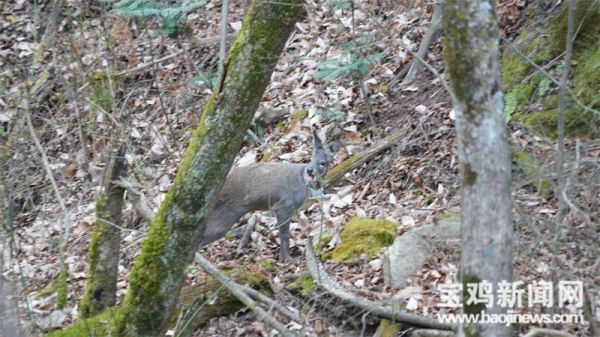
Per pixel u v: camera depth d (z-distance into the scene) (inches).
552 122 526.0
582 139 513.0
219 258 516.4
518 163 427.8
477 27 237.3
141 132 639.8
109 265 443.5
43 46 518.9
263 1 344.8
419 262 450.0
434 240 455.2
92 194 595.2
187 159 359.6
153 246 363.6
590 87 534.0
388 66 642.2
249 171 491.8
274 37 347.6
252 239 525.3
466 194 243.1
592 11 569.6
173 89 668.7
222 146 356.2
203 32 716.7
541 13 604.7
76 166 597.0
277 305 408.2
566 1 587.5
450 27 240.4
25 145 526.6
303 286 443.2
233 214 487.8
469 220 243.0
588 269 368.8
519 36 604.1
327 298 427.8
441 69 618.5
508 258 242.5
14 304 383.2
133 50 669.9
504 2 637.9
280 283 453.7
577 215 390.6
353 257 476.4
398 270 447.2
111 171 437.7
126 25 662.5
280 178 489.1
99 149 518.9
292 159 593.0
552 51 576.1
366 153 572.1
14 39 754.2
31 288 530.6
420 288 432.8
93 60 559.2
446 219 468.8
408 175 546.6
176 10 389.4
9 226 399.5
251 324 439.2
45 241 574.6
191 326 408.2
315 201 538.6
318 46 671.8
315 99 637.3
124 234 557.9
